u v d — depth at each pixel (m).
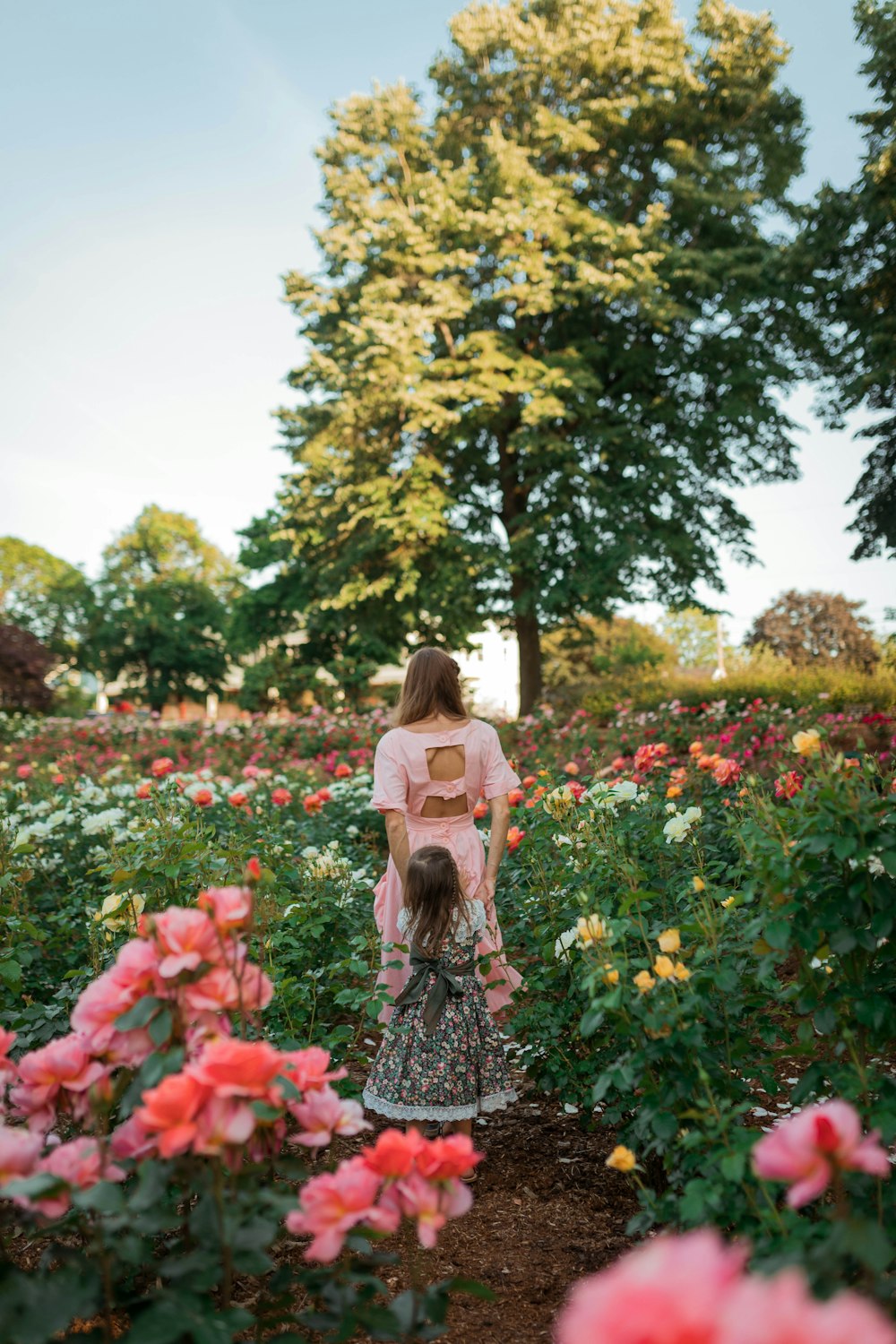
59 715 27.55
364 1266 1.73
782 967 3.89
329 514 22.41
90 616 48.62
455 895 3.33
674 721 11.82
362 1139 3.48
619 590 19.06
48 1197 1.41
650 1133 2.46
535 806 4.57
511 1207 2.98
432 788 3.61
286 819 6.88
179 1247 1.79
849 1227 1.23
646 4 20.39
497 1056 3.32
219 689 48.94
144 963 1.66
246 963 1.75
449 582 20.02
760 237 20.23
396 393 18.69
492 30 20.48
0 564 50.94
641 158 21.50
